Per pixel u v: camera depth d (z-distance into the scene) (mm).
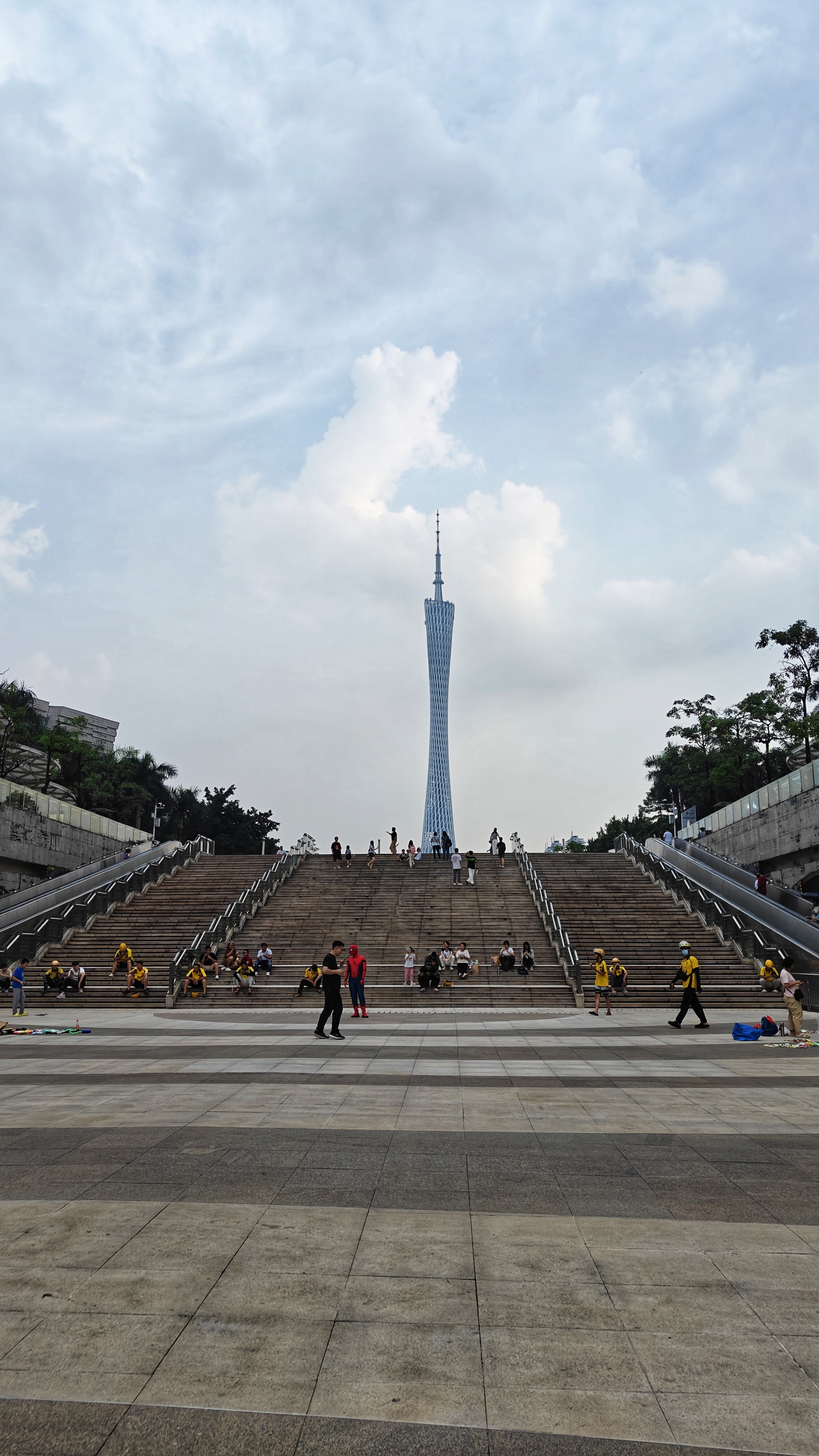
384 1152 7176
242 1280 4656
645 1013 21797
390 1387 3637
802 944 26422
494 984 25688
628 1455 3199
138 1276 4703
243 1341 4004
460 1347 3969
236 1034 16859
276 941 30172
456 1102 9273
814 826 35219
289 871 39250
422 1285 4602
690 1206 5875
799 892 37156
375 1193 6109
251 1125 8164
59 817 43906
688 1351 3932
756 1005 23156
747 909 31469
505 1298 4453
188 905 34531
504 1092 9906
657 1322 4211
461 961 26688
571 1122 8344
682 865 40312
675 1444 3264
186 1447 3230
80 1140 7586
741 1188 6262
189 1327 4133
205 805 95750
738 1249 5125
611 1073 11414
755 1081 10766
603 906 33281
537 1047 14430
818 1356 3891
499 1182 6391
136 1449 3219
